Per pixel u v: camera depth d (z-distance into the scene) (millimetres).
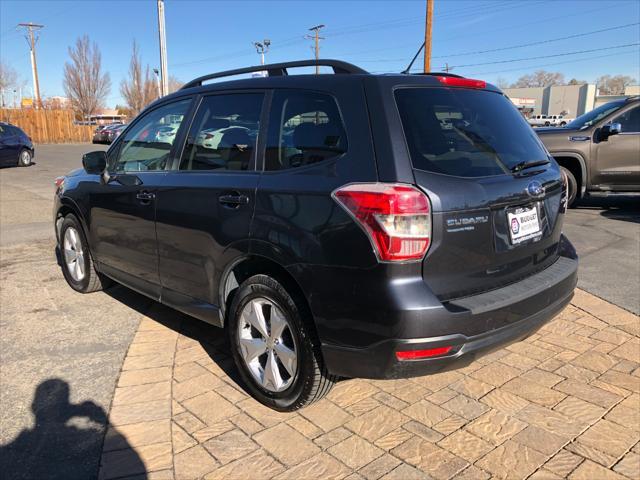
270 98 3143
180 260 3525
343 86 2811
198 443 2779
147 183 3770
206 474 2549
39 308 4719
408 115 2662
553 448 2707
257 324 3043
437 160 2594
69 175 5145
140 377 3467
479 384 3336
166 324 4344
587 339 3945
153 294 3916
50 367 3613
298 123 2939
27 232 7992
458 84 3020
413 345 2412
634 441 2758
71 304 4820
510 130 3148
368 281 2459
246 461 2635
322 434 2842
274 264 2930
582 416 2977
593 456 2645
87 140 40281
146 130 4078
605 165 8609
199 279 3398
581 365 3557
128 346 3947
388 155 2518
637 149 8469
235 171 3174
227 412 3062
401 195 2393
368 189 2457
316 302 2646
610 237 7023
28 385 3375
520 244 2896
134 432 2877
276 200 2826
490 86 3305
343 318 2562
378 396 3213
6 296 5035
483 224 2652
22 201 11008
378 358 2494
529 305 2795
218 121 3430
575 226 7777
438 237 2473
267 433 2857
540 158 3240
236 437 2826
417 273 2455
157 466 2605
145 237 3826
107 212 4258
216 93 3523
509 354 3736
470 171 2688
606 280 5223
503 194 2748
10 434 2861
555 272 3131
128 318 4484
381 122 2604
